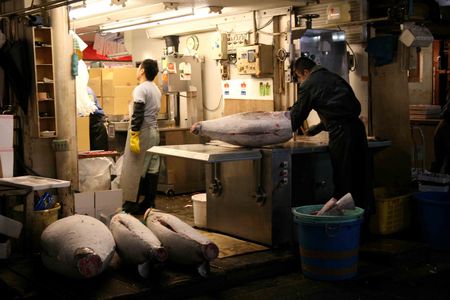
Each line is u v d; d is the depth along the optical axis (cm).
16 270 415
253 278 432
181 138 752
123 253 399
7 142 472
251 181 480
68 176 502
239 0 612
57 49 489
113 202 533
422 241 518
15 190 439
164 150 480
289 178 474
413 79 808
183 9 662
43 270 413
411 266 468
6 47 476
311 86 482
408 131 586
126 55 992
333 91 478
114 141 727
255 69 684
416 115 773
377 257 464
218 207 520
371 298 397
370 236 516
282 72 681
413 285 424
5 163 472
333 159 486
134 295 366
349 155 477
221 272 409
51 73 486
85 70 600
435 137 680
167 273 403
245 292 409
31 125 493
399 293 408
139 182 621
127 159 624
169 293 384
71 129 504
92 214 520
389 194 557
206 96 813
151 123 621
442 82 863
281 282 429
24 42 484
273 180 463
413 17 553
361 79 609
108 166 590
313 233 424
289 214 476
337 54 593
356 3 596
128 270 408
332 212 430
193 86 800
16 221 436
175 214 630
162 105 784
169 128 748
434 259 488
